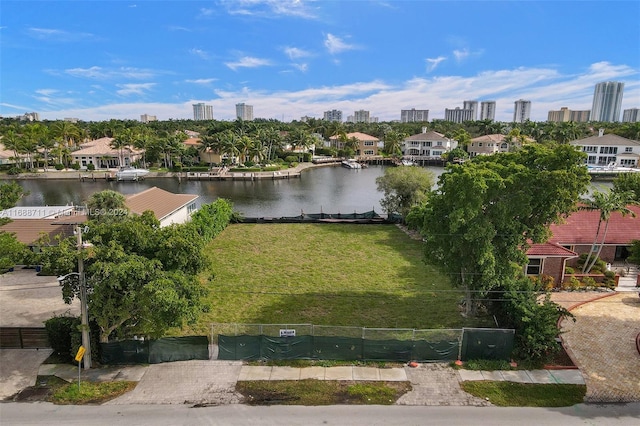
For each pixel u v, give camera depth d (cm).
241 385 1852
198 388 1828
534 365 2009
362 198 7612
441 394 1797
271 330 2369
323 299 2795
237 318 2517
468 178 2006
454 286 2453
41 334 2134
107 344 1991
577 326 2409
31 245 3155
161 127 17138
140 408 1688
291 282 3098
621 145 10556
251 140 11075
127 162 11144
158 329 1808
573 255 2894
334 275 3244
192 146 11906
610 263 3338
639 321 2475
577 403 1742
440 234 2303
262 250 3919
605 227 3195
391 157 13800
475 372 1961
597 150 10925
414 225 2808
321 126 15712
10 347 2145
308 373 1948
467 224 2155
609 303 2731
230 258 3678
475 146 12812
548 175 2025
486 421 1620
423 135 13875
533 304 2128
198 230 3962
